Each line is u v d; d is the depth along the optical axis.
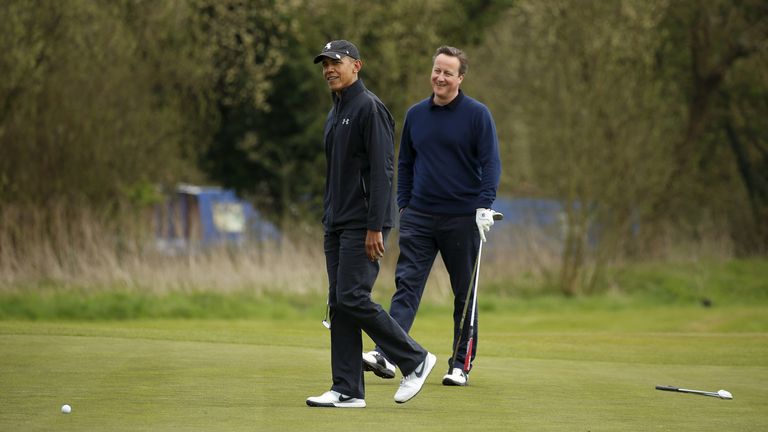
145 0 68.25
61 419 15.56
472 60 75.38
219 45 77.06
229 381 20.28
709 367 25.84
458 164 23.11
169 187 72.25
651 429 16.08
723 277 75.00
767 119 94.56
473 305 22.41
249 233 62.53
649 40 70.56
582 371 24.41
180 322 47.88
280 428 15.23
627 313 58.84
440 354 28.20
